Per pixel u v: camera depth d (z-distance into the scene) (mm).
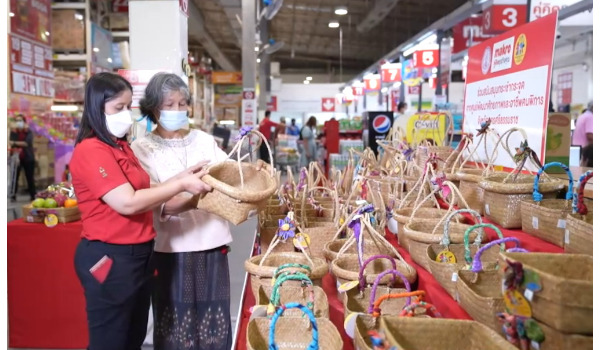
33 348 3094
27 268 3043
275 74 24750
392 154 3752
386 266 2094
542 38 2549
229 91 19453
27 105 6641
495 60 3084
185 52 4023
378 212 2803
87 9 7527
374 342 1252
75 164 1872
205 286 2334
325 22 17062
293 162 11945
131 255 1951
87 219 1942
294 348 1587
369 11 13844
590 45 11234
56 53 7590
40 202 3064
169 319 2328
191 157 2295
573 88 12562
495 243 1645
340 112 23578
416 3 13727
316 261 2160
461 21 9375
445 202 2797
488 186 2148
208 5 14461
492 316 1362
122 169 1915
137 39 3758
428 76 11656
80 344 3078
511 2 6586
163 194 1845
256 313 1724
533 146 2613
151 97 2137
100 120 1873
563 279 1082
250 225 6586
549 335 1131
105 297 1946
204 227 2301
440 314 1642
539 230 1905
